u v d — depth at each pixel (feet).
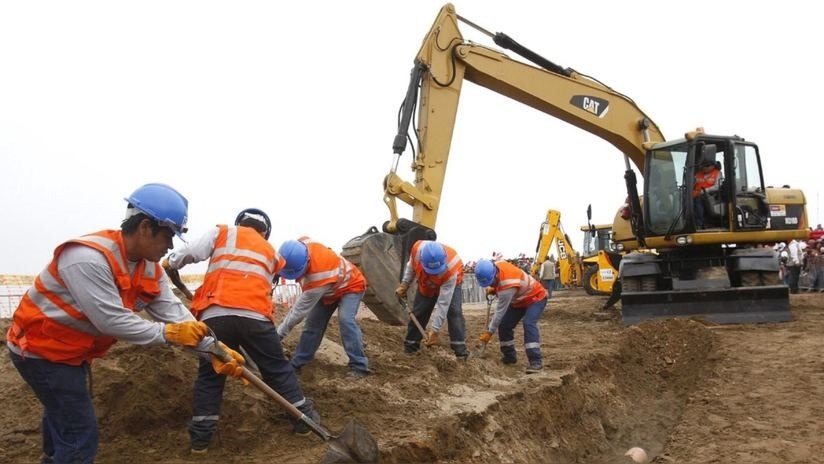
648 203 42.86
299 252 19.17
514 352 27.78
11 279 37.52
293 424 16.39
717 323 38.32
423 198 32.89
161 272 12.41
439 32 35.78
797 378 24.90
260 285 15.69
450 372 24.00
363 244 27.99
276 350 15.83
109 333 10.82
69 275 10.49
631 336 35.09
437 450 16.43
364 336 27.48
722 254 43.29
